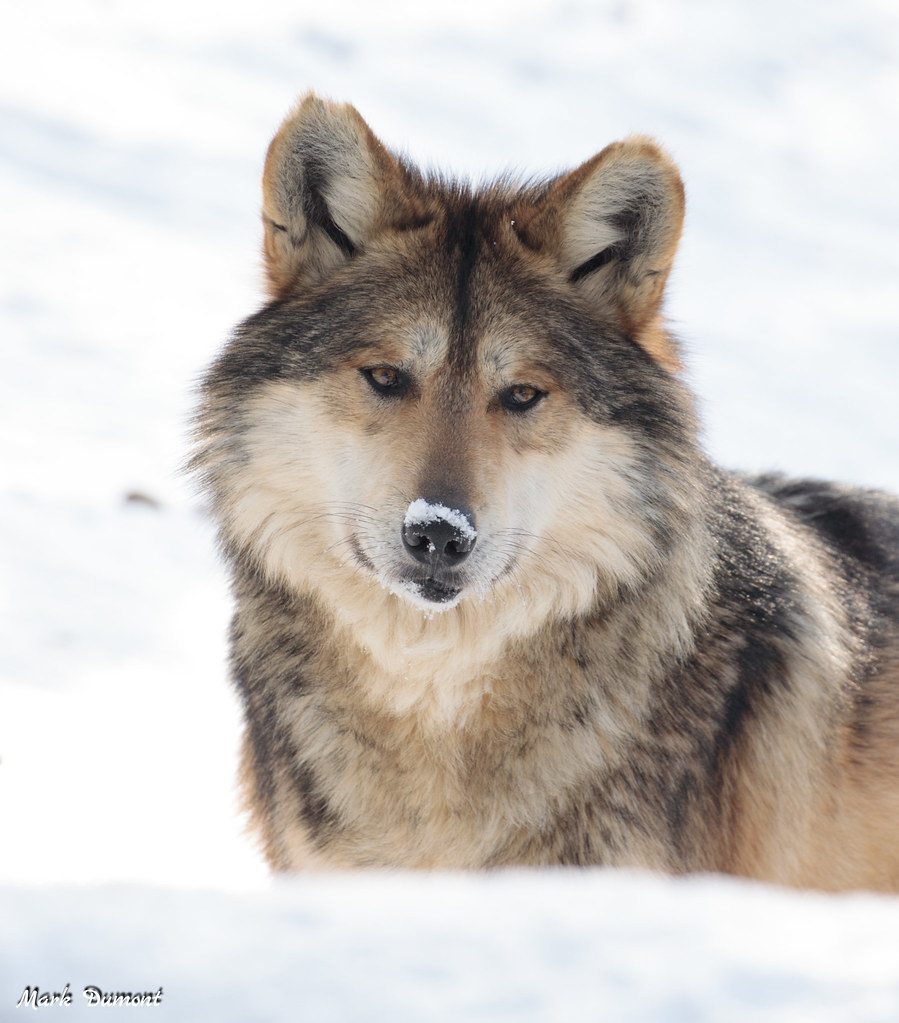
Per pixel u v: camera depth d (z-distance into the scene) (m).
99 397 63.66
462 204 16.20
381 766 15.11
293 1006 6.25
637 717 14.68
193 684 31.14
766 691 15.62
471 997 6.43
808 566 16.95
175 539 42.69
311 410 14.98
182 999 6.28
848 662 16.39
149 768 25.11
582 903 8.18
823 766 15.91
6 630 32.44
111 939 6.90
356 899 8.14
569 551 15.10
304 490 15.18
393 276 15.32
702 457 15.79
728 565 15.98
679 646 14.84
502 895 8.45
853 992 6.61
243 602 16.03
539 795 14.71
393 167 15.76
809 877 16.27
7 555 37.94
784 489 19.83
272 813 16.11
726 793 15.25
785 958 7.14
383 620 14.82
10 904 7.35
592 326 15.73
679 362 16.45
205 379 15.98
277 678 15.66
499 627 14.76
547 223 15.76
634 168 15.46
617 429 15.28
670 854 14.67
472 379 14.80
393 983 6.55
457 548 13.79
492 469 14.37
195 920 7.31
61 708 28.03
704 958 7.07
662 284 15.86
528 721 14.83
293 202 15.75
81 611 34.94
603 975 6.76
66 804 22.33
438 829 15.07
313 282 16.02
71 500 44.50
